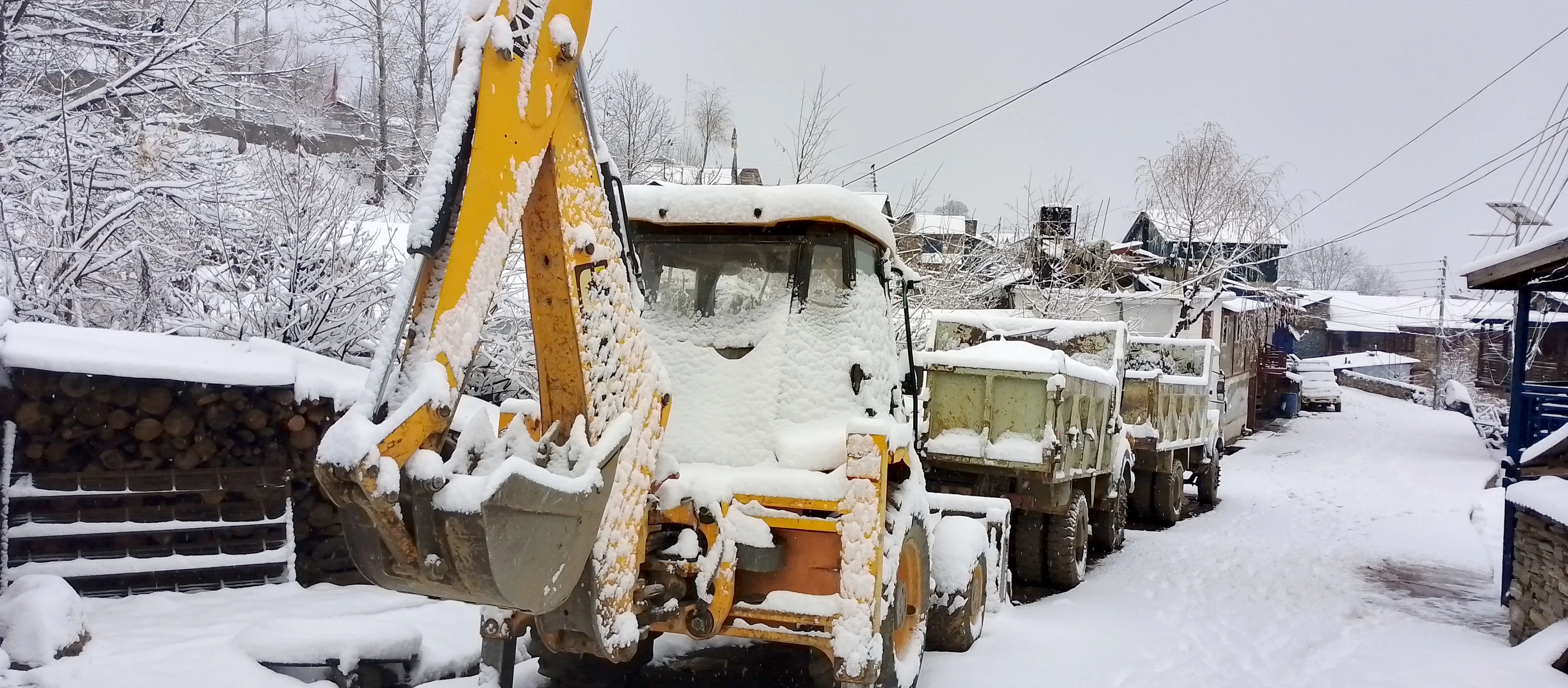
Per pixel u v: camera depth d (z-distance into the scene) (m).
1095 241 22.92
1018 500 8.20
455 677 4.70
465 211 2.77
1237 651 6.52
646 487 3.76
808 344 4.66
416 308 2.74
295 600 5.31
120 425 5.30
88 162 7.65
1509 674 6.05
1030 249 21.28
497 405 8.95
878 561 4.16
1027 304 20.08
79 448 5.25
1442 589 9.21
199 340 6.09
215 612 4.94
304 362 6.27
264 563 5.50
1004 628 6.61
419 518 2.68
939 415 8.30
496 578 2.75
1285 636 7.04
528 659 5.35
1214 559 10.34
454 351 2.74
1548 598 6.57
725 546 4.04
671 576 3.95
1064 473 8.36
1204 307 23.58
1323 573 9.73
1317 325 46.78
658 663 5.49
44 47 8.20
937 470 8.41
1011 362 8.00
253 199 7.93
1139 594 8.37
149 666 4.01
